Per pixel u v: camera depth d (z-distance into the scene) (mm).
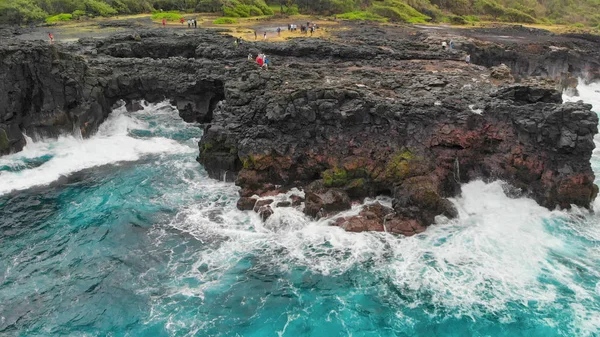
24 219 31203
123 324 22969
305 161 34094
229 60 50156
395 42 59719
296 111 33812
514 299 24500
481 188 33031
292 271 26609
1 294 24562
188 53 57750
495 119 32781
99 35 65875
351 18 93562
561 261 27078
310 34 68125
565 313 23562
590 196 31266
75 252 28047
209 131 36094
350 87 35438
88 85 44125
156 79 47562
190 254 28000
